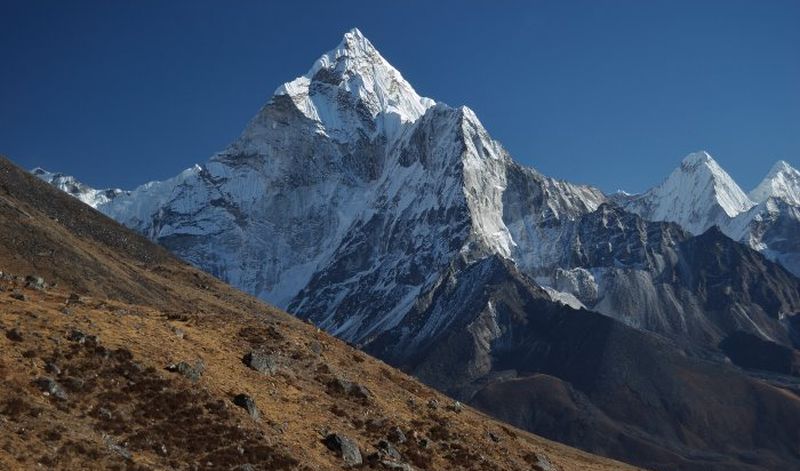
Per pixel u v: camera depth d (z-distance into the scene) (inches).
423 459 2795.3
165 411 2438.5
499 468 2957.7
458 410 3440.0
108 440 2249.0
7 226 5930.1
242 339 3100.4
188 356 2741.1
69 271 5876.0
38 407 2241.6
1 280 3068.4
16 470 2010.3
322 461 2517.2
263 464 2388.0
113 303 3112.7
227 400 2591.0
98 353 2532.0
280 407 2721.5
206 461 2331.4
